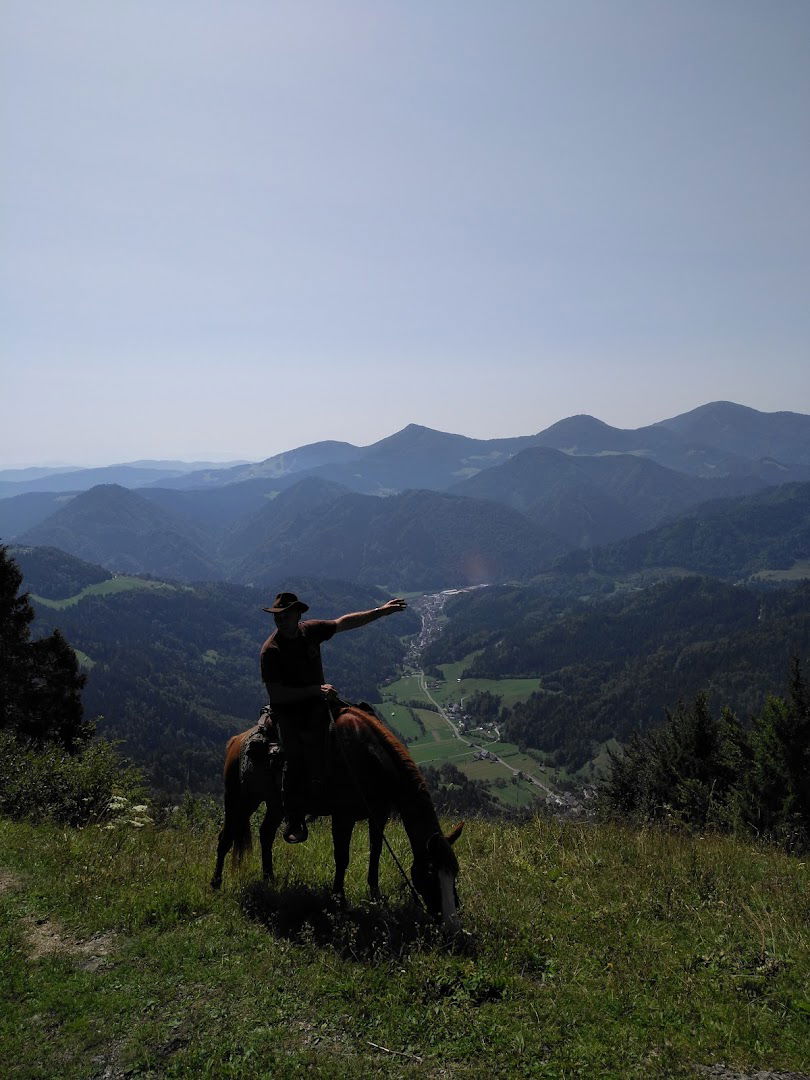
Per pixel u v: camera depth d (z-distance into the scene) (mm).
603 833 9086
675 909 6156
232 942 5852
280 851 8508
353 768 6180
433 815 5801
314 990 5023
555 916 6039
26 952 5809
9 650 26234
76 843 8359
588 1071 3984
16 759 11875
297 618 6395
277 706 6438
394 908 6230
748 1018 4414
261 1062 4270
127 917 6348
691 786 17406
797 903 6223
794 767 15625
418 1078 4051
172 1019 4797
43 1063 4402
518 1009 4621
